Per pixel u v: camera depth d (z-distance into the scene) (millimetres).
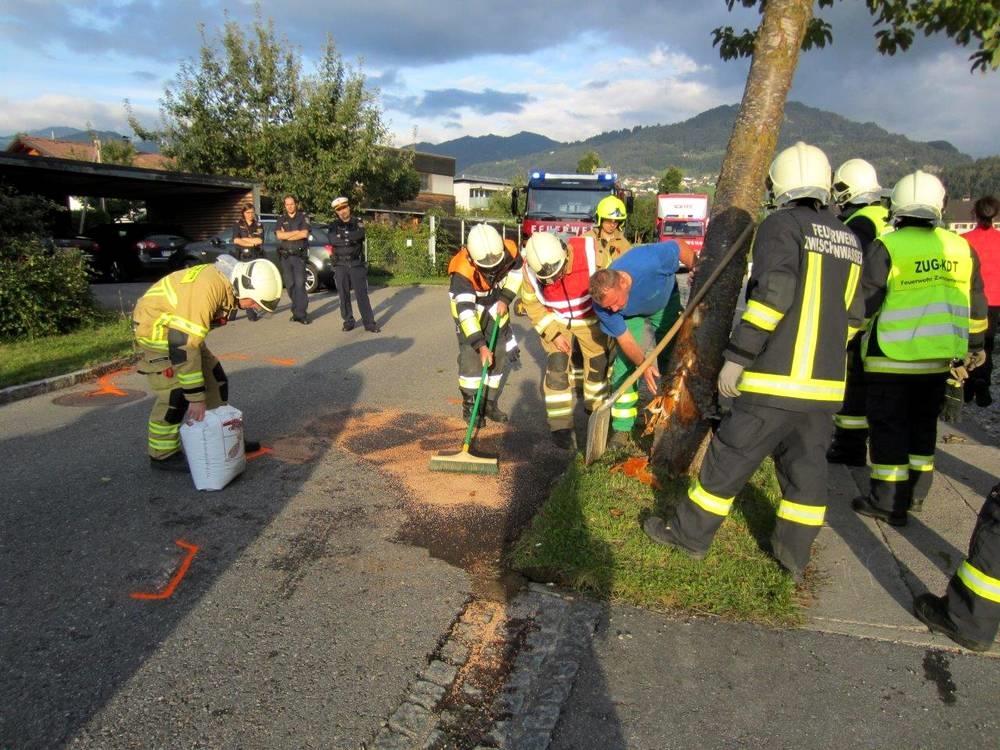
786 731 2373
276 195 22859
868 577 3350
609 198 5539
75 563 3346
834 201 4551
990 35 4844
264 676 2584
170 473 4473
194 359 3945
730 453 3053
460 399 6363
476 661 2705
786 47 3701
